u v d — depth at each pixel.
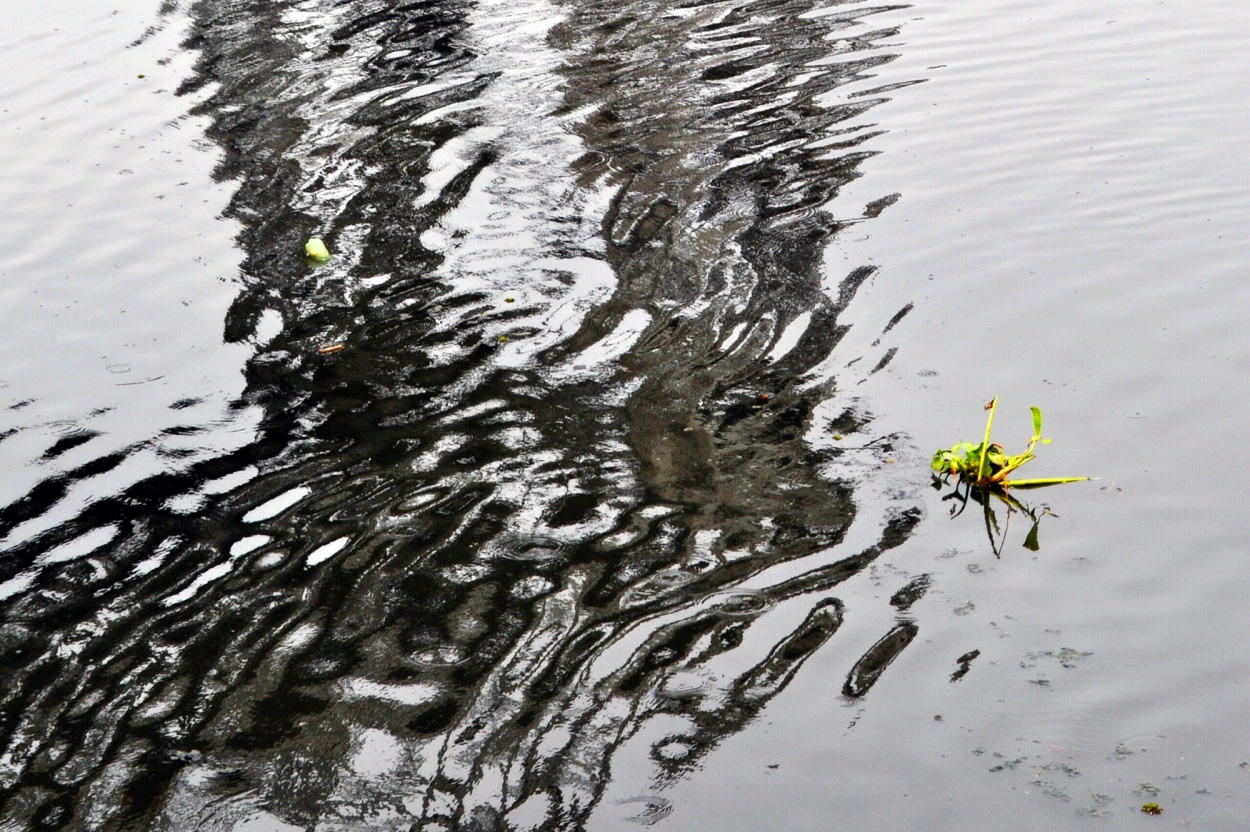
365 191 9.52
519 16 12.38
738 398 8.14
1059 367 8.19
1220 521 7.57
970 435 7.91
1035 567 7.48
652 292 8.71
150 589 7.57
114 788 7.09
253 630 7.44
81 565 7.67
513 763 7.07
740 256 8.91
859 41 11.27
